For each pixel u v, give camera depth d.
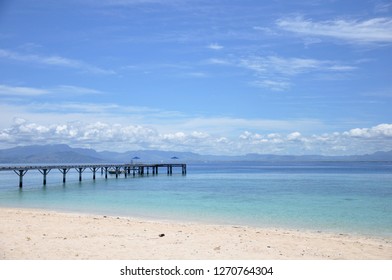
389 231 22.59
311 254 14.50
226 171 150.62
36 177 93.75
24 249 13.79
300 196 43.41
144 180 77.81
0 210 26.88
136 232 18.11
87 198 41.22
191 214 29.16
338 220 26.58
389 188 55.75
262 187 58.81
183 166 104.31
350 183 68.75
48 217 23.09
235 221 25.91
